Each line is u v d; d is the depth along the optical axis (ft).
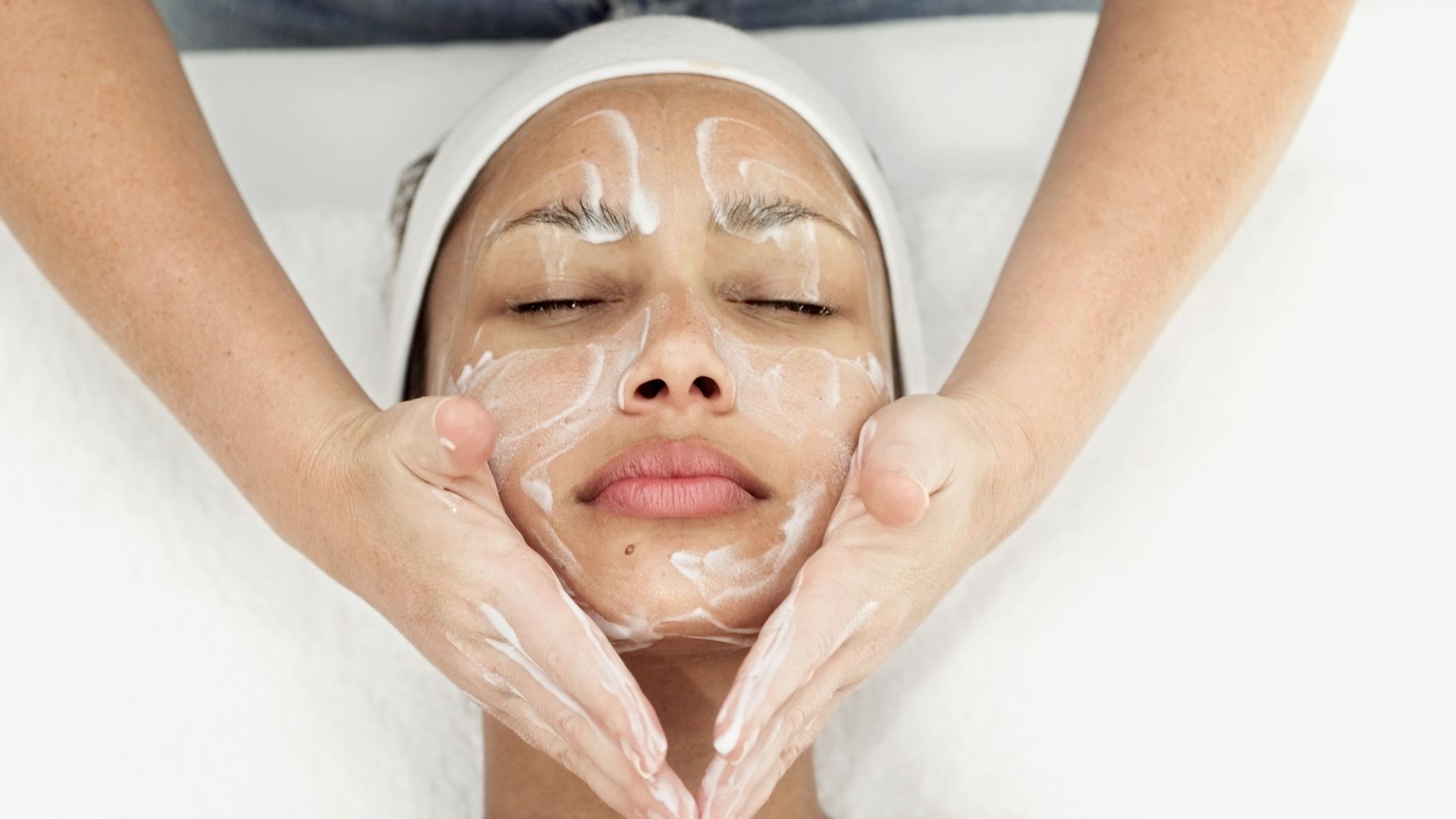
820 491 2.65
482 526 2.40
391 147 3.91
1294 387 3.69
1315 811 3.45
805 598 2.34
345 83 3.92
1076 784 3.52
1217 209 2.94
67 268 2.87
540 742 2.44
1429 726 3.46
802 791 3.01
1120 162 2.93
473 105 3.47
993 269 3.83
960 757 3.56
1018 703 3.57
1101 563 3.62
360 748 3.48
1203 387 3.70
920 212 3.86
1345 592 3.55
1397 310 3.72
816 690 2.38
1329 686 3.50
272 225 3.82
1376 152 3.88
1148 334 2.92
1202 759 3.50
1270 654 3.53
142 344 2.83
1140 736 3.52
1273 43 2.94
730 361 2.70
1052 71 3.92
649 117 2.97
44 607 3.44
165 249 2.83
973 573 3.64
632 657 2.68
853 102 3.93
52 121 2.86
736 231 2.85
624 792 2.27
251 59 3.93
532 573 2.34
